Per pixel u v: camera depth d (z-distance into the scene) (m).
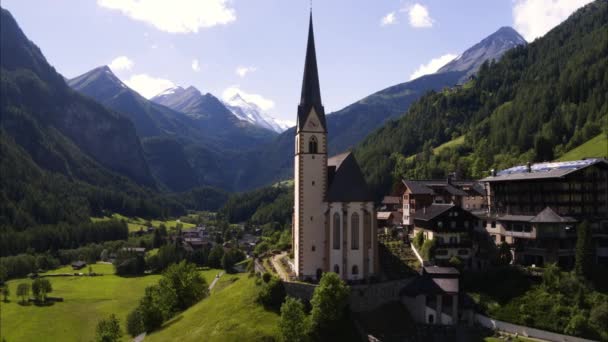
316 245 105.06
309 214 105.25
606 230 111.00
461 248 113.88
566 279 93.50
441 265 110.75
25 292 162.75
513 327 89.88
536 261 107.38
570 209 116.75
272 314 90.62
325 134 106.88
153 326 106.94
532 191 120.88
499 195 130.38
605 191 119.38
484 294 98.94
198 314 101.31
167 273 125.38
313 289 94.94
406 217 149.50
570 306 89.00
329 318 86.56
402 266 111.81
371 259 104.94
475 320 95.62
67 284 188.12
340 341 86.00
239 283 110.69
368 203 105.31
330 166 112.88
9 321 142.62
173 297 118.88
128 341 109.44
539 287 95.50
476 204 160.88
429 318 95.12
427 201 144.25
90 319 144.00
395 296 100.56
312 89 107.38
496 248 113.00
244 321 89.06
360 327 89.25
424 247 113.06
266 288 94.19
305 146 105.75
